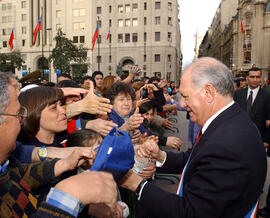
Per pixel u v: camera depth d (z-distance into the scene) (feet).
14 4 163.84
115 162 3.29
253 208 4.37
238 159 3.85
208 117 4.58
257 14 149.38
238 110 4.54
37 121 5.37
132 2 150.92
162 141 8.90
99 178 2.89
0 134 3.10
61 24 157.48
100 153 3.26
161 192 4.25
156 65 151.43
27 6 161.38
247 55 156.25
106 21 152.25
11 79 3.35
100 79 17.28
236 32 166.81
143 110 11.21
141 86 13.03
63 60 97.91
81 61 105.70
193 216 3.83
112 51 153.38
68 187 2.74
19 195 3.32
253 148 4.03
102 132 5.98
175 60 160.66
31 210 3.47
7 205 2.96
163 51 150.10
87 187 2.75
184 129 30.50
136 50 152.15
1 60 126.00
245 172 3.84
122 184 4.41
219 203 3.76
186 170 4.58
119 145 3.26
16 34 164.86
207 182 3.90
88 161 4.30
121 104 8.55
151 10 150.30
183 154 6.23
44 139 5.71
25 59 164.86
